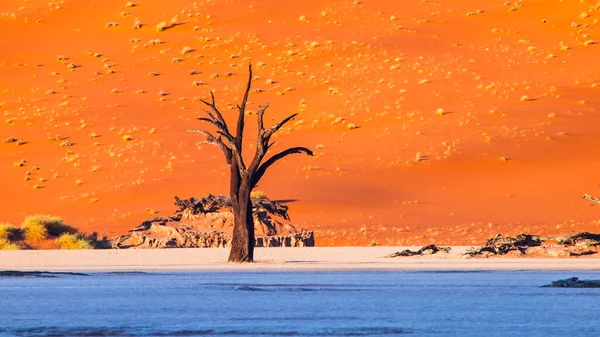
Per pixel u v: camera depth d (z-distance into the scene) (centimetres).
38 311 5519
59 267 11819
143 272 10444
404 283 8194
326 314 5325
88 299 6375
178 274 9956
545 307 5725
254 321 4956
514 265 11719
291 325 4759
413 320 4984
